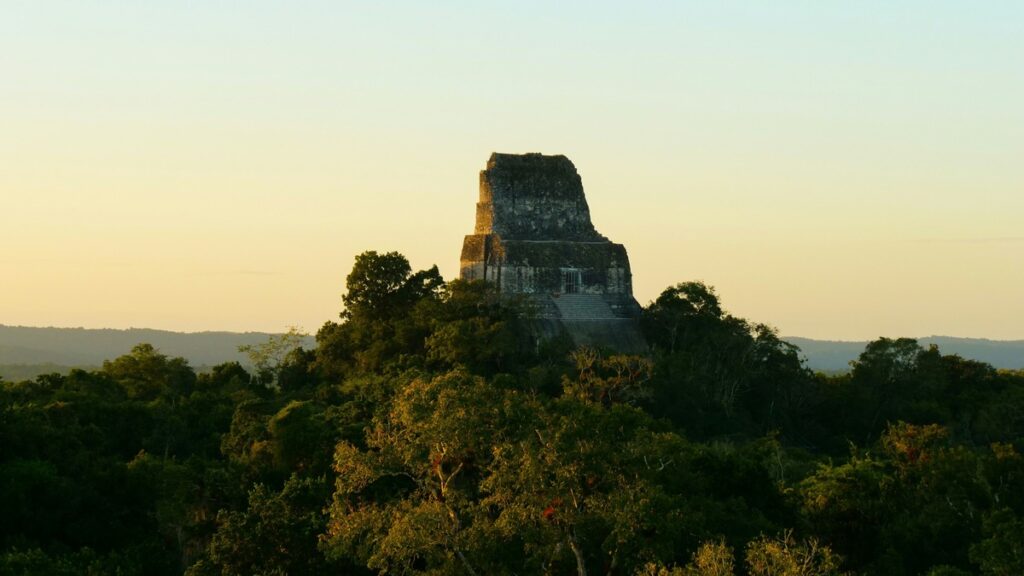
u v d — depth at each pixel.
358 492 192.38
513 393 185.50
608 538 169.12
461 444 172.88
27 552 186.50
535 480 167.38
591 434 178.75
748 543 171.12
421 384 180.62
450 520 170.75
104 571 186.62
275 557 184.12
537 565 171.12
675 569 160.88
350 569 189.88
